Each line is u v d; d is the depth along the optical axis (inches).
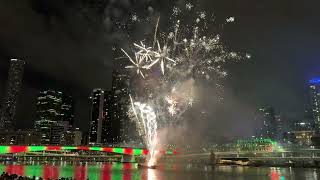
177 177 6200.8
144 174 6761.8
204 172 7445.9
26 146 7377.0
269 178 6166.3
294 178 6190.9
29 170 7421.3
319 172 7583.7
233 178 6092.5
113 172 7116.1
